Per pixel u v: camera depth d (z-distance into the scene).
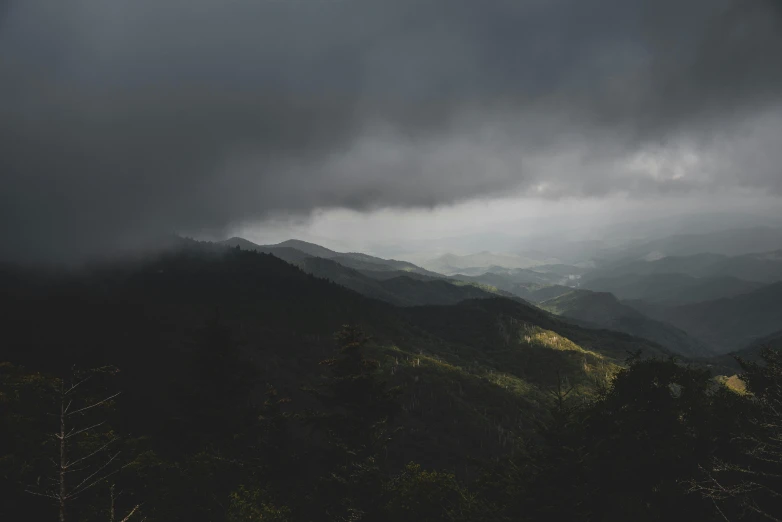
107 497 22.34
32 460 21.05
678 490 18.67
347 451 22.88
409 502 27.84
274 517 23.00
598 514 21.12
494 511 25.20
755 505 16.39
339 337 26.17
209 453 28.70
